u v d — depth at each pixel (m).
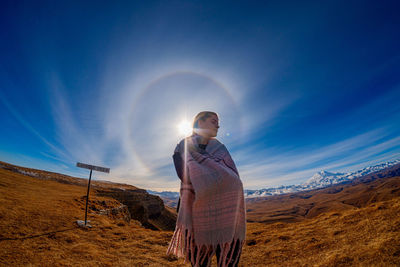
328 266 3.47
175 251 1.38
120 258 5.16
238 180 1.42
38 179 33.19
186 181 1.41
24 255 4.80
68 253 5.28
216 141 1.66
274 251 4.86
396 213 4.97
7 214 7.89
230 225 1.28
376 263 3.11
